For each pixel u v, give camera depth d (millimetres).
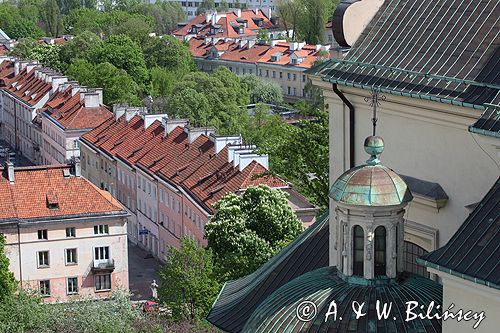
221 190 191750
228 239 146500
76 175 188375
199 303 138625
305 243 71312
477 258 47875
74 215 181875
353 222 53656
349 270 54250
